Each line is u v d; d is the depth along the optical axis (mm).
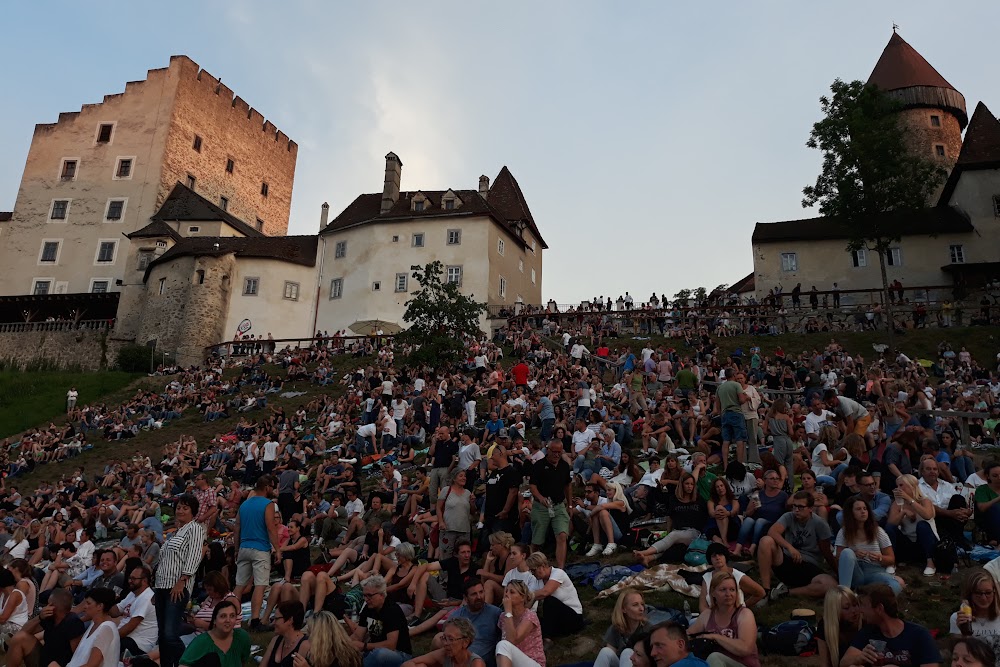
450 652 8570
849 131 39969
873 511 11070
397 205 57375
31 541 19219
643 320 42250
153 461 32156
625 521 13242
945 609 9500
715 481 12180
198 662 8484
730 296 47188
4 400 45875
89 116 71438
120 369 52719
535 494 12727
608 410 22938
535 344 38531
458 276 53250
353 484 17750
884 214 41562
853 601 8039
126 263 60250
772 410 15516
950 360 33156
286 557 14195
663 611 9508
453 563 12031
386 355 39812
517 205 62812
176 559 10219
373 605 9617
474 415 25922
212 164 74250
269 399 37688
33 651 10773
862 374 29719
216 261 54906
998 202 48125
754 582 9938
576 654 9594
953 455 15062
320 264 57906
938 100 59844
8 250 68938
